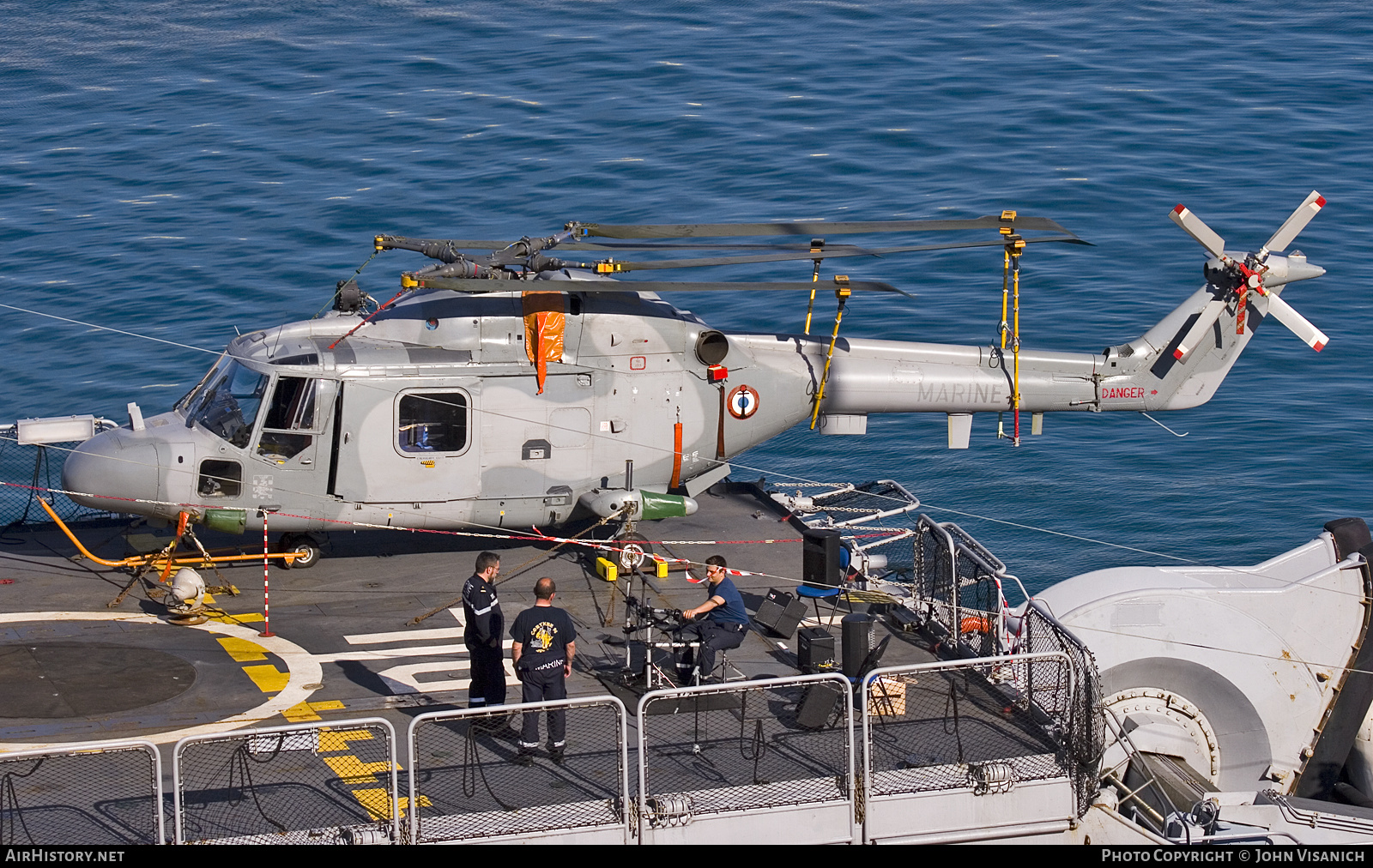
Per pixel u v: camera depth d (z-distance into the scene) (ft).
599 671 131.75
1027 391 178.19
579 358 157.58
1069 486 260.83
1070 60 451.53
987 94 420.77
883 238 339.16
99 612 145.28
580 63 454.40
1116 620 147.84
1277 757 154.30
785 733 117.39
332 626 143.74
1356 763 160.97
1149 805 138.21
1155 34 479.00
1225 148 380.37
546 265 151.84
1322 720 153.89
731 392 165.37
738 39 477.77
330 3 533.14
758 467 271.49
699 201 343.67
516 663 110.01
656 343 160.86
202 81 443.73
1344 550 156.46
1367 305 313.32
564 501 160.56
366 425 151.84
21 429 154.20
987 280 320.70
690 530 177.06
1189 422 282.56
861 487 195.31
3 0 554.05
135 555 162.40
